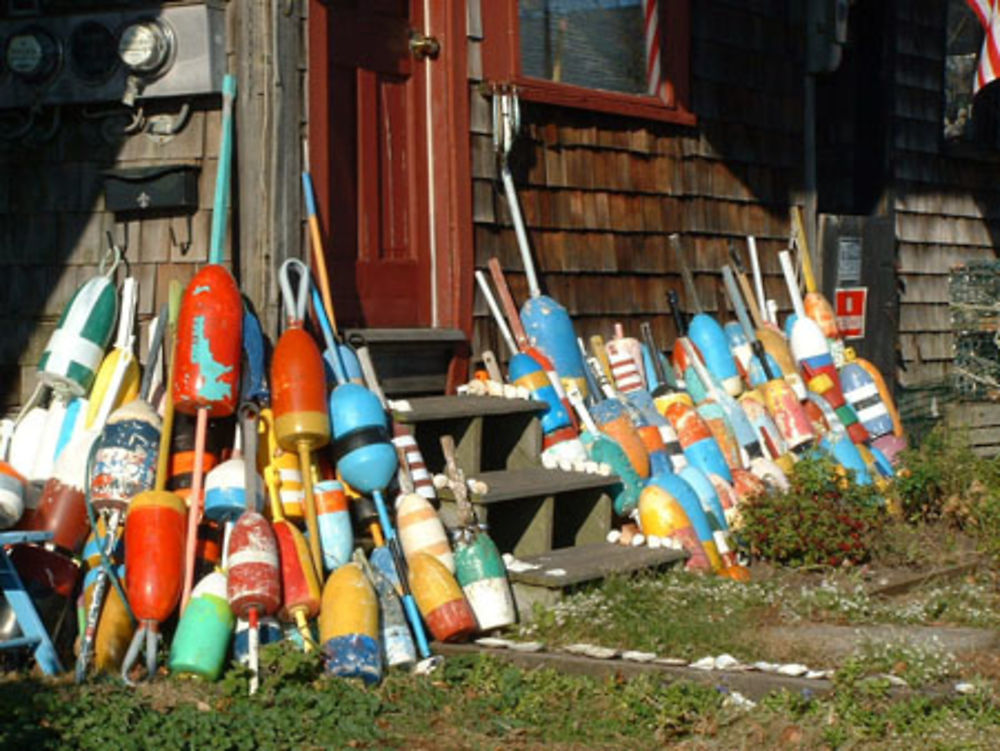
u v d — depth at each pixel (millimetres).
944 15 45562
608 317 33312
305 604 21406
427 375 28844
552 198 32000
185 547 21656
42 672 20500
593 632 22828
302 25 26281
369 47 28250
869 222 41594
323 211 26516
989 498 30953
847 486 29531
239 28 25516
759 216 38031
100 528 22484
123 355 24984
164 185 25594
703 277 36156
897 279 43219
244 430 22625
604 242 33281
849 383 36250
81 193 26578
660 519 27078
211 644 20625
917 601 25297
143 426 22969
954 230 45969
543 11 31844
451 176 29391
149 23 25641
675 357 34031
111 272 25719
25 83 26516
